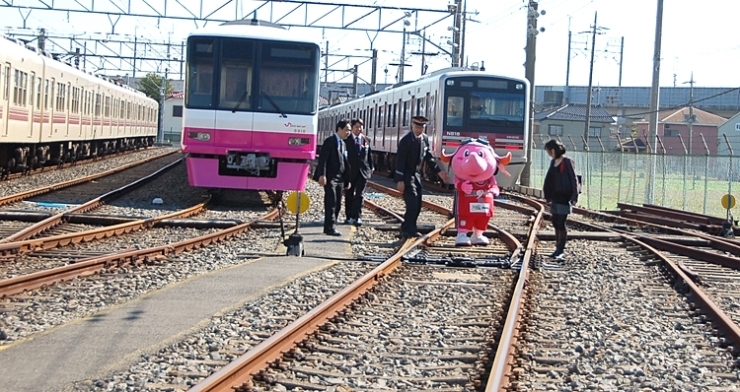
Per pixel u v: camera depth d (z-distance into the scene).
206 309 7.94
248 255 11.55
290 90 17.53
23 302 8.00
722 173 33.97
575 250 13.76
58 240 11.55
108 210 16.61
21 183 22.92
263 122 17.38
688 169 30.78
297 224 11.86
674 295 9.90
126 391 5.39
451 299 9.05
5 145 23.64
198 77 17.34
